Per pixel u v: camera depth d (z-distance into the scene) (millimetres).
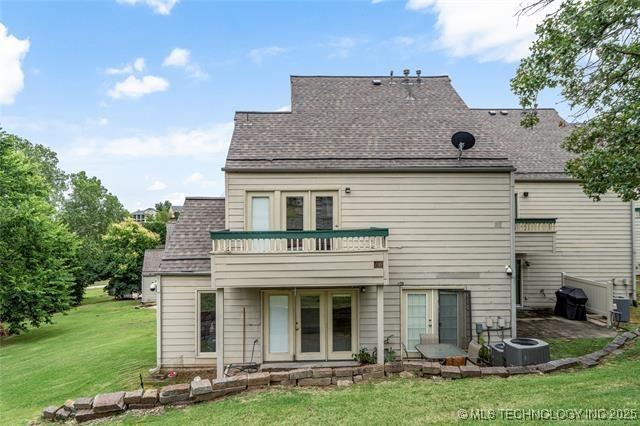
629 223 15766
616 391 5645
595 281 15219
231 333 10578
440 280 10898
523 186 15703
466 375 7031
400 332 10789
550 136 17562
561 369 7273
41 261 22859
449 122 12719
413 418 5172
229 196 10703
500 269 10930
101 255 35594
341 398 6105
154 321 20891
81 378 10430
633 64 7996
